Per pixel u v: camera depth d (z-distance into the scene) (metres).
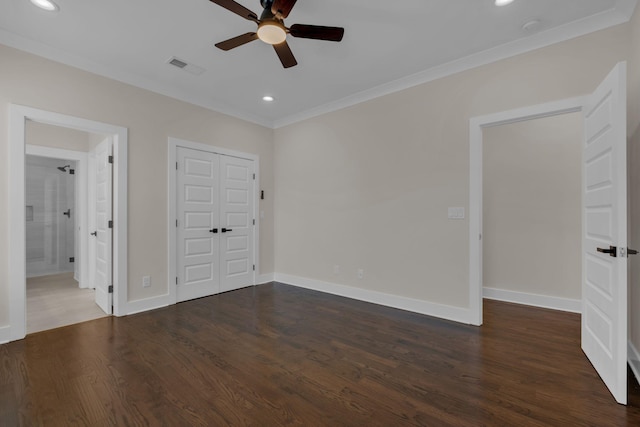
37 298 4.02
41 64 2.79
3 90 2.59
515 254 3.81
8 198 2.61
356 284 3.97
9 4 2.24
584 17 2.39
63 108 2.91
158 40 2.73
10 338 2.63
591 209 2.19
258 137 4.77
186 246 3.90
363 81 3.55
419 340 2.67
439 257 3.25
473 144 3.01
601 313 2.03
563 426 1.58
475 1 2.22
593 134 2.15
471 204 3.03
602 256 2.00
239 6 1.92
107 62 3.11
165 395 1.87
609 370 1.89
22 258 2.68
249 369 2.18
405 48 2.85
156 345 2.57
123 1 2.23
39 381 2.02
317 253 4.42
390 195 3.64
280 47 2.35
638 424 1.58
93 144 4.40
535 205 3.68
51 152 4.28
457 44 2.79
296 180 4.70
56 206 5.83
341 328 2.96
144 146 3.49
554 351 2.44
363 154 3.90
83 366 2.21
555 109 2.58
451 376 2.08
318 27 2.11
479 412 1.70
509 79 2.81
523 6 2.27
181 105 3.83
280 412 1.71
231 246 4.42
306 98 4.05
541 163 3.65
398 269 3.57
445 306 3.21
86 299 3.97
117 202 3.28
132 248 3.40
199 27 2.55
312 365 2.24
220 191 4.28
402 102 3.54
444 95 3.21
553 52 2.59
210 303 3.78
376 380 2.04
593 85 2.42
